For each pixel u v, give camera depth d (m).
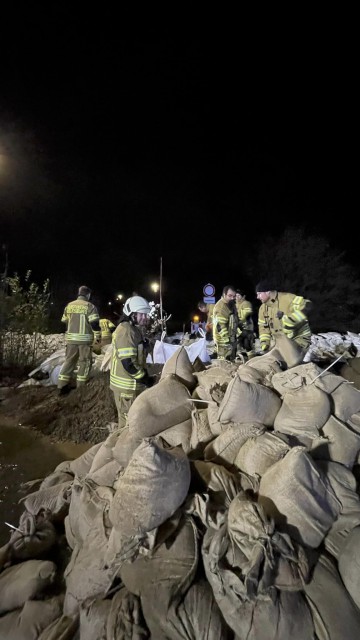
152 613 2.04
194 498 2.34
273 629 1.92
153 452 2.27
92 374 6.91
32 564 2.58
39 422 5.75
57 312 14.66
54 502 3.16
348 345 8.86
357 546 2.09
